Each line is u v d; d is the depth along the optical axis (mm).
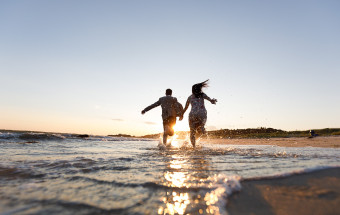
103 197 1312
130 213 1076
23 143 6238
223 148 5105
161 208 1149
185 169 2189
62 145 5938
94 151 4203
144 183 1632
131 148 5242
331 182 1530
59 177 1831
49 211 1072
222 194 1319
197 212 1093
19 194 1343
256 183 1536
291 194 1309
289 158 2918
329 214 1027
